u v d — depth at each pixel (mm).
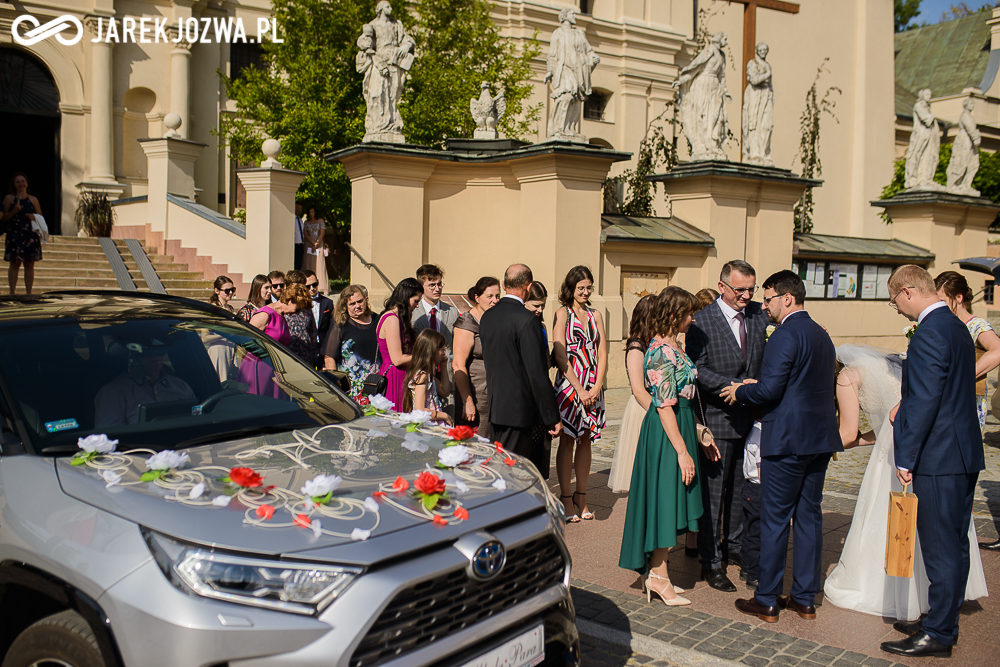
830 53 28797
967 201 16547
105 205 16953
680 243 12609
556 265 11344
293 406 3633
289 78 16266
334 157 11836
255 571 2318
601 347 5852
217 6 20906
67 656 2391
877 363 4500
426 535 2559
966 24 36219
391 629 2387
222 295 8156
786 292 4211
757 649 3848
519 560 2814
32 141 19672
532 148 11242
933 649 3783
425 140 15289
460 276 12211
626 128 24641
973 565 4355
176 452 2797
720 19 26500
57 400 3139
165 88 20406
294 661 2256
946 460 3746
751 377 4918
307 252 14250
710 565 4719
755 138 13984
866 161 29453
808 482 4227
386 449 3211
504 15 22500
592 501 6383
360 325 6281
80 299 4008
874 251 15641
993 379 13672
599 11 24875
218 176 21344
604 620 4180
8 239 10719
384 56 11367
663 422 4191
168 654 2227
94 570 2385
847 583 4453
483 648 2639
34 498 2678
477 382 5781
